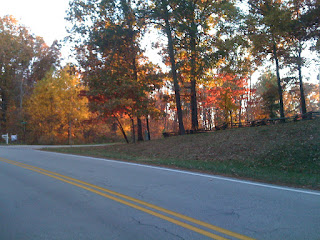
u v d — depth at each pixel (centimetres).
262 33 2241
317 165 1246
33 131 4425
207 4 2341
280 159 1376
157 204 671
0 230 534
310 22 1955
